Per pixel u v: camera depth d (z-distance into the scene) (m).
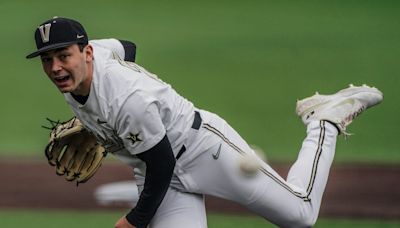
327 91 54.69
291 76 59.09
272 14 83.69
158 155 17.47
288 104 51.44
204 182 19.03
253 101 52.25
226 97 53.31
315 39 71.94
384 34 73.56
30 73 59.97
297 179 19.89
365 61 63.38
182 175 18.86
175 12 84.69
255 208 19.41
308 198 19.66
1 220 30.09
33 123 47.00
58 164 20.78
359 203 32.69
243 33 75.19
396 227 29.41
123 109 17.12
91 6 86.50
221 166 18.84
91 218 30.52
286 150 40.94
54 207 32.25
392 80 57.25
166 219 19.06
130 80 17.36
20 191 34.62
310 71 60.62
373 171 37.34
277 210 19.33
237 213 31.31
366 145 41.78
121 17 81.38
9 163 39.16
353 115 21.48
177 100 18.52
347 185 35.19
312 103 21.48
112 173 37.16
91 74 17.28
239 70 61.19
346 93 21.70
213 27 77.88
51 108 50.41
